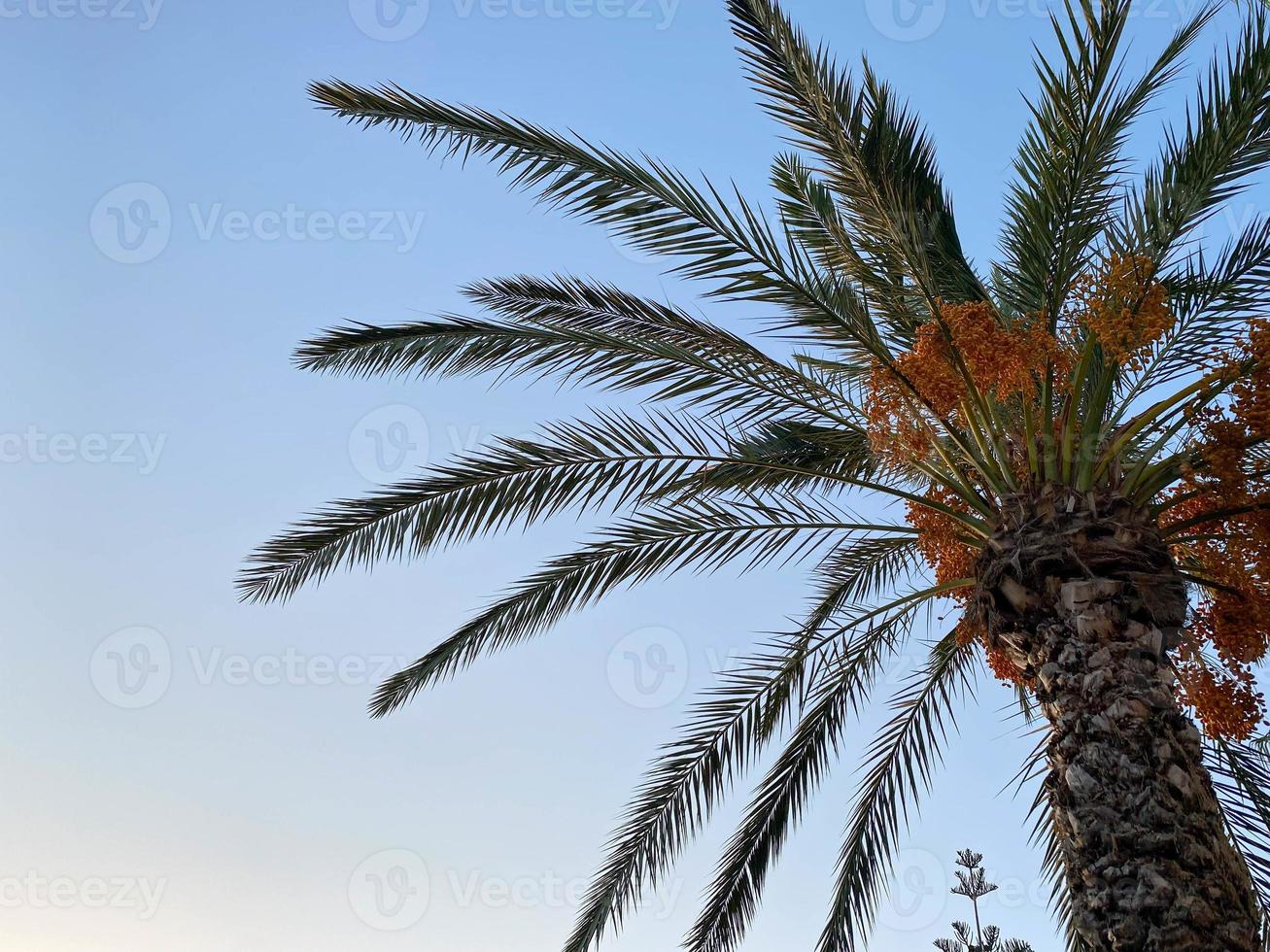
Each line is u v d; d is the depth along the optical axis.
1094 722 7.12
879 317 9.25
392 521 9.26
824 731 10.17
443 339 9.02
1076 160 8.09
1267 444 8.54
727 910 10.09
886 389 8.12
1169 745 7.04
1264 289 8.69
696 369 8.74
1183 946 6.47
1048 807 8.80
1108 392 7.89
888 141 8.43
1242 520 7.77
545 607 9.81
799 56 8.19
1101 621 7.33
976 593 8.04
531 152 8.13
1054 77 7.99
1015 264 9.38
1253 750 9.22
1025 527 7.74
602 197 8.11
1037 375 8.30
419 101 8.11
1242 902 6.76
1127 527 7.64
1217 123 8.02
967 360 7.81
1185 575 7.68
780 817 10.18
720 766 9.92
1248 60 7.92
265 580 9.41
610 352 8.73
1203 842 6.79
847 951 9.98
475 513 9.03
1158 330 7.52
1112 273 7.69
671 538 9.42
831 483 9.86
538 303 9.52
